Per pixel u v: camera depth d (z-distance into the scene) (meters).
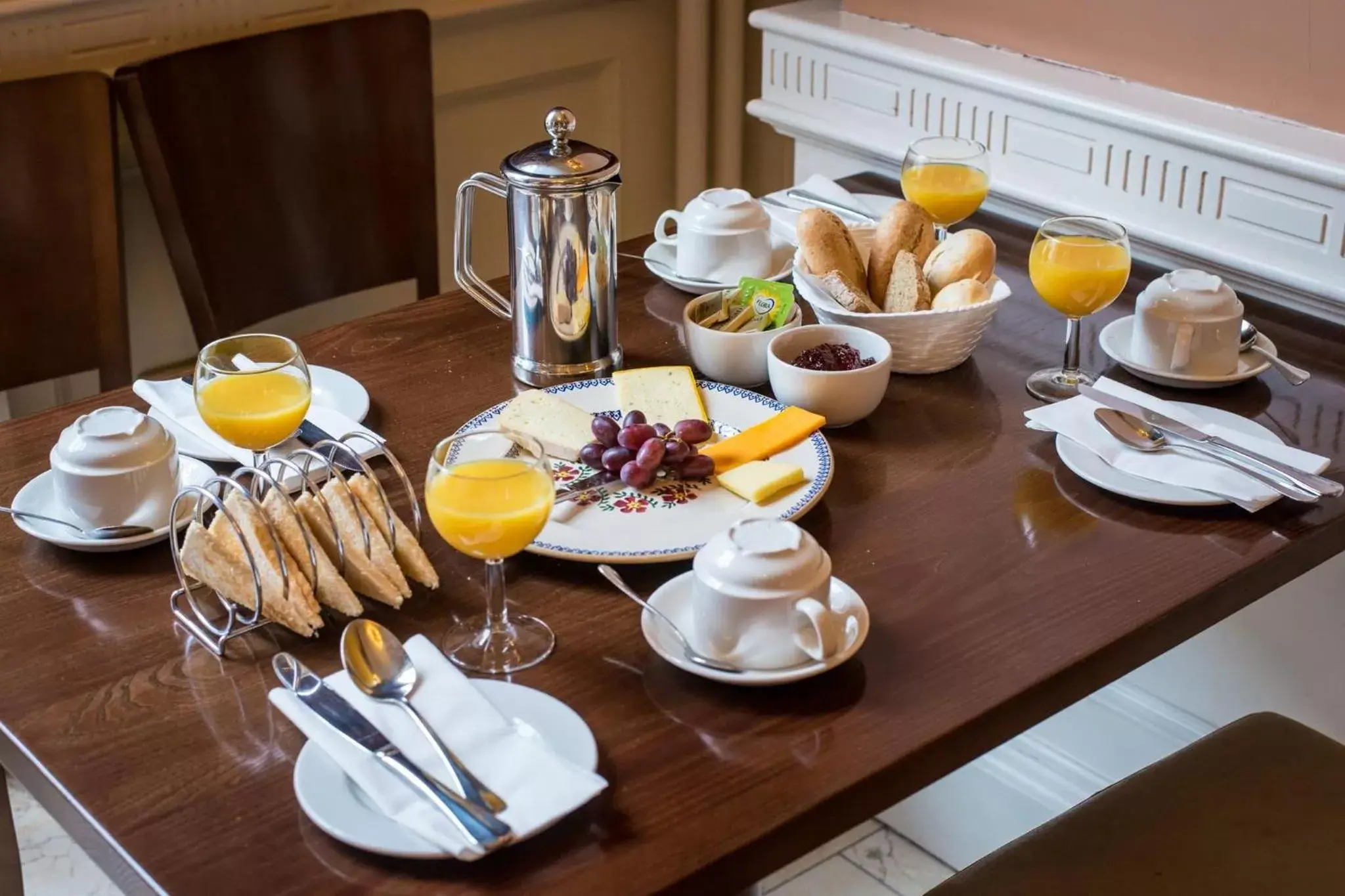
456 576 1.06
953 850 1.97
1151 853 1.19
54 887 1.88
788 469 1.15
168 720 0.91
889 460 1.22
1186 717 1.71
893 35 1.86
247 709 0.92
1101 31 1.67
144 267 2.03
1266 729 1.33
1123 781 1.27
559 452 1.20
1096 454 1.21
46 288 1.73
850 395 1.23
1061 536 1.11
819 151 1.99
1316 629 1.55
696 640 0.94
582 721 0.88
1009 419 1.29
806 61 1.94
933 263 1.39
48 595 1.04
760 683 0.91
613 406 1.29
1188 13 1.57
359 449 1.19
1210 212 1.52
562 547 1.06
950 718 0.90
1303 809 1.23
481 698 0.88
